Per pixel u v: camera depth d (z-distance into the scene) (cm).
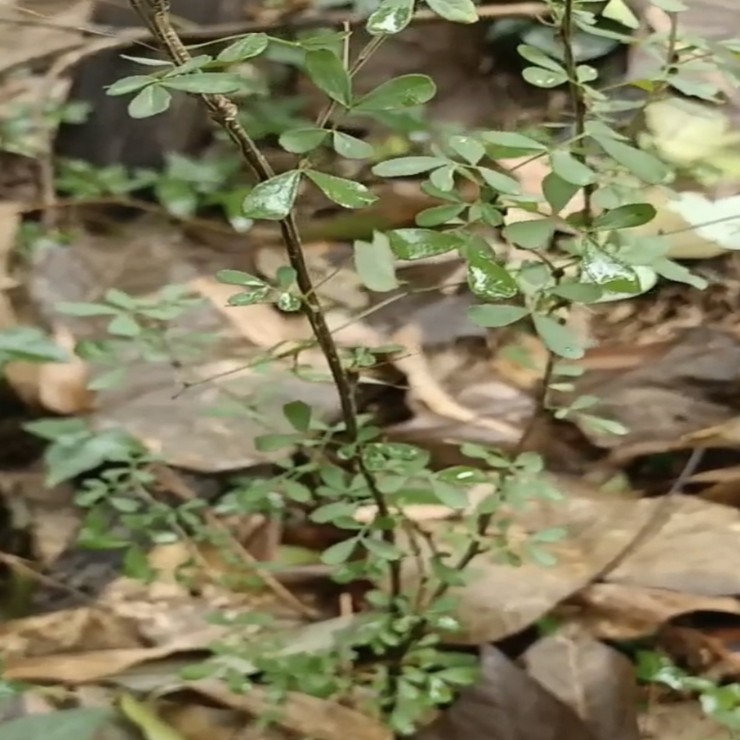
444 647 108
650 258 98
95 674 107
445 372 121
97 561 113
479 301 120
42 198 146
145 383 117
